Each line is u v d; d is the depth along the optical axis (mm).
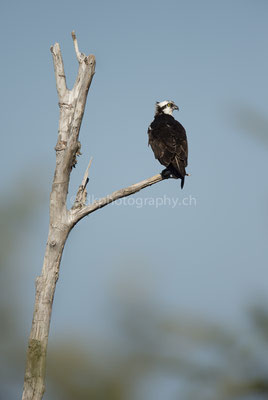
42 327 8672
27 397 5250
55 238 9445
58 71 10531
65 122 10242
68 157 9953
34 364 5305
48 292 8930
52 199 9734
